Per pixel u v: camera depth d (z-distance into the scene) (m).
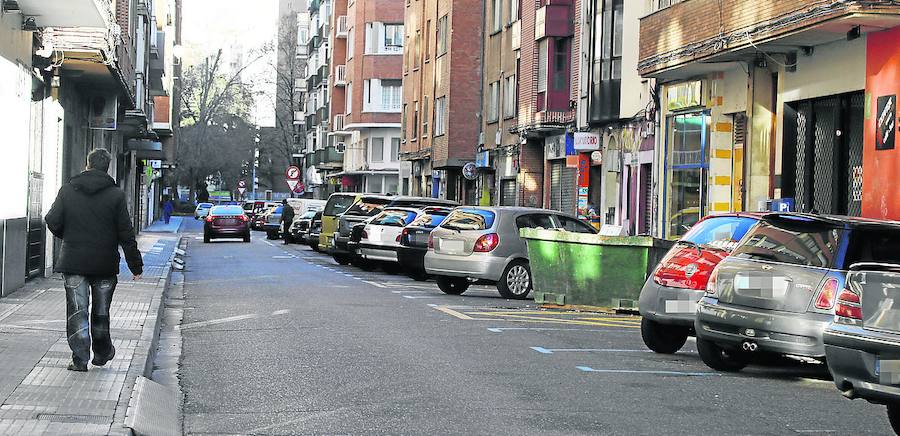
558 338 20.39
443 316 23.88
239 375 15.72
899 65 26.53
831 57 29.64
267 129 158.88
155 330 19.81
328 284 33.84
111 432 10.87
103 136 49.34
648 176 43.31
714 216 18.94
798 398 14.58
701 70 36.03
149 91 71.06
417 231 37.31
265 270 41.56
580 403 13.71
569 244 26.14
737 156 35.34
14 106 25.30
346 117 113.69
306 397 13.95
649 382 15.55
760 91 33.88
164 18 74.50
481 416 12.75
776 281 15.60
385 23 106.44
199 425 12.23
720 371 16.97
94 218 14.66
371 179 109.44
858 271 11.62
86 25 28.45
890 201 26.69
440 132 76.81
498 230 30.09
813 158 31.20
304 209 73.75
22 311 21.55
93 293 14.91
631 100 44.28
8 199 24.88
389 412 12.96
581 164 49.12
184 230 97.25
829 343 11.77
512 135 61.28
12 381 13.69
